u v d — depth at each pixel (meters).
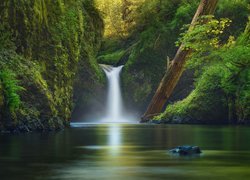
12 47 23.89
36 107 23.17
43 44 26.34
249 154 11.55
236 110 35.06
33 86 23.25
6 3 23.84
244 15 49.53
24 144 14.48
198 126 30.23
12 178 7.80
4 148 13.08
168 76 31.56
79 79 46.03
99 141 16.03
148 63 53.19
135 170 8.83
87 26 39.41
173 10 54.88
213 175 8.18
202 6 30.61
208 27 30.05
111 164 9.62
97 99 49.44
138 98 52.97
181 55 31.05
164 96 32.16
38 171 8.62
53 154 11.53
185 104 36.72
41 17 26.33
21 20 24.56
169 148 13.36
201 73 44.12
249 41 34.75
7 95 20.80
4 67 22.02
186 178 7.87
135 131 23.69
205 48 30.98
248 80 34.09
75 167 9.18
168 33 52.84
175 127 28.67
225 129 25.42
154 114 33.00
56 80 26.64
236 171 8.65
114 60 59.41
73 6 31.66
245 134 20.44
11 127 20.84
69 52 28.92
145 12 56.59
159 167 9.18
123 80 53.19
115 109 52.19
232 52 32.69
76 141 15.91
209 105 36.22
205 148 13.18
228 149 12.83
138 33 63.06
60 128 25.11
